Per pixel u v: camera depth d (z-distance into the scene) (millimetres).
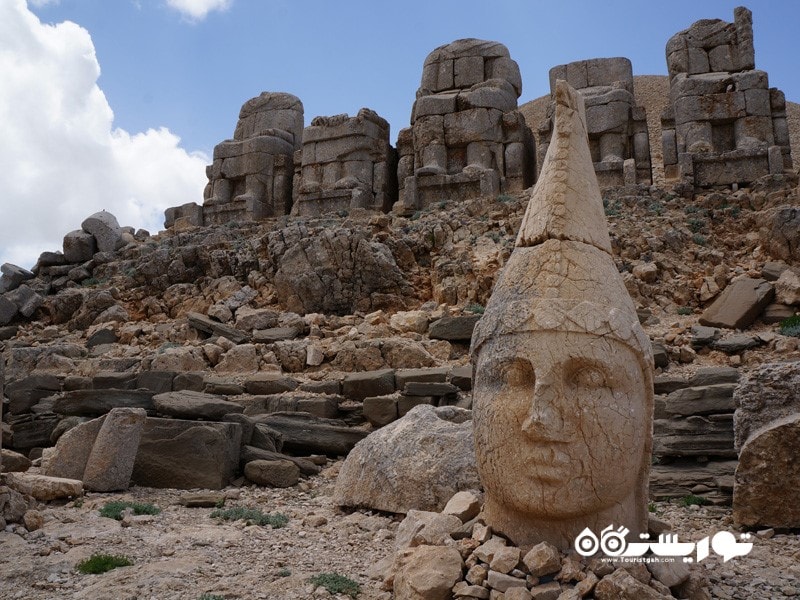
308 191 23516
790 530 7133
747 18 21219
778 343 12219
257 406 12414
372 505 8117
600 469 5039
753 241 16703
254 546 7027
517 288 5504
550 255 5480
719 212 18094
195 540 7109
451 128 22297
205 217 25750
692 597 5199
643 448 5445
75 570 6203
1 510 7387
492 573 4969
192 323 17078
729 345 12359
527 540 5234
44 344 18750
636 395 5297
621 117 21125
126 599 5480
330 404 12086
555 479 4988
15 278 24047
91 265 23797
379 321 15688
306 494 9586
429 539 5734
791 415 7410
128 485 9516
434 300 16984
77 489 8805
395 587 5312
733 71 21141
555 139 5961
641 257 16375
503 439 5195
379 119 24359
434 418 8484
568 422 5035
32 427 12555
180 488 9602
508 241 17500
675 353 12352
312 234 18562
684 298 15148
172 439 9812
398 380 12258
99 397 12055
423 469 7863
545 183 5836
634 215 18281
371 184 23609
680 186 19391
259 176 25609
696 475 8672
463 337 13906
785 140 20000
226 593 5605
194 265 21000
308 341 14719
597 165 20625
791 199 17578
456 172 22344
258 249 19703
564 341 5121
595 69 22500
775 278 14648
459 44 23688
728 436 8984
